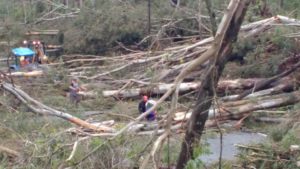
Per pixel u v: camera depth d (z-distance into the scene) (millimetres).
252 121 14773
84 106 16516
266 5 19391
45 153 10508
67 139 10789
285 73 15984
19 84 18047
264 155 11078
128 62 18969
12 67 20703
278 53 17656
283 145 11297
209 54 8609
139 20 21312
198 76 16406
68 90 18141
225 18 8555
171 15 20688
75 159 10125
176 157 10609
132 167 9891
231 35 8789
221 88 16594
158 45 18781
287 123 12820
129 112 15312
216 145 12828
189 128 9258
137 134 10938
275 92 15844
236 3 8523
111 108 16438
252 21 19016
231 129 14258
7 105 14758
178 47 18625
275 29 17422
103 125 13680
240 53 18328
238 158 11508
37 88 17797
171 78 16797
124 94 17031
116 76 18547
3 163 11172
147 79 17406
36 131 12766
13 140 12766
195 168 9273
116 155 10008
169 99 15148
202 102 9055
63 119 13562
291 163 10680
